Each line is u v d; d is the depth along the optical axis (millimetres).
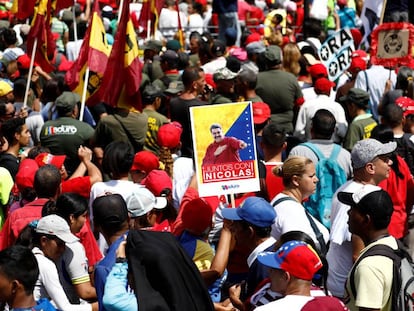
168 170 19312
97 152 21312
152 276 11109
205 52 31250
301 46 33406
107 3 41719
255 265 13438
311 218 15633
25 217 15984
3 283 11891
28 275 11969
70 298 14438
